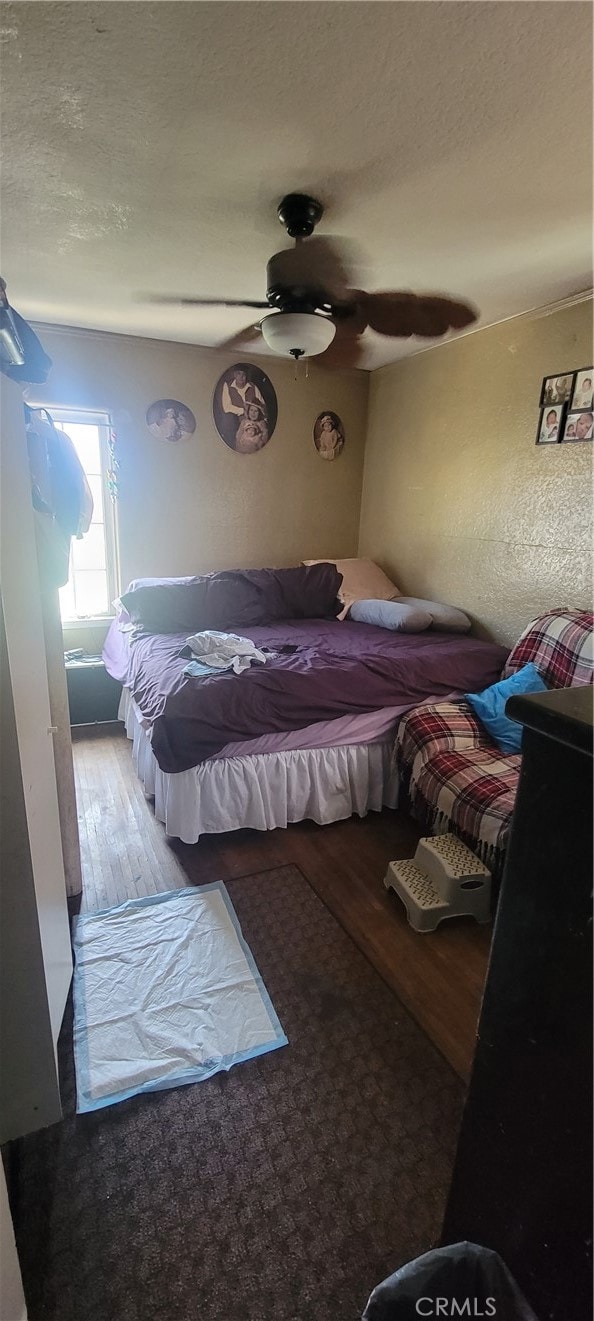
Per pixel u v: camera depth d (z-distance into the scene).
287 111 1.33
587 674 2.37
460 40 1.11
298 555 4.23
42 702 1.46
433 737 2.40
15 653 1.15
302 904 2.04
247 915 1.98
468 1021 1.59
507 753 2.39
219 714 2.24
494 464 3.11
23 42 1.12
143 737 2.75
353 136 1.42
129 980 1.70
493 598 3.21
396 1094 1.39
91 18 1.06
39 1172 1.22
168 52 1.14
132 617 3.29
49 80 1.22
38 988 1.19
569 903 0.56
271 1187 1.20
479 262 2.21
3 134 1.41
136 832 2.47
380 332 2.85
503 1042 0.67
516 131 1.40
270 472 3.98
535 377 2.80
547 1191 0.62
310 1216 1.15
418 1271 0.72
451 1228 0.81
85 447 3.52
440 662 2.76
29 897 1.15
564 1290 0.60
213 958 1.79
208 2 1.02
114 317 2.97
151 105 1.31
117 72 1.20
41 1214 1.14
